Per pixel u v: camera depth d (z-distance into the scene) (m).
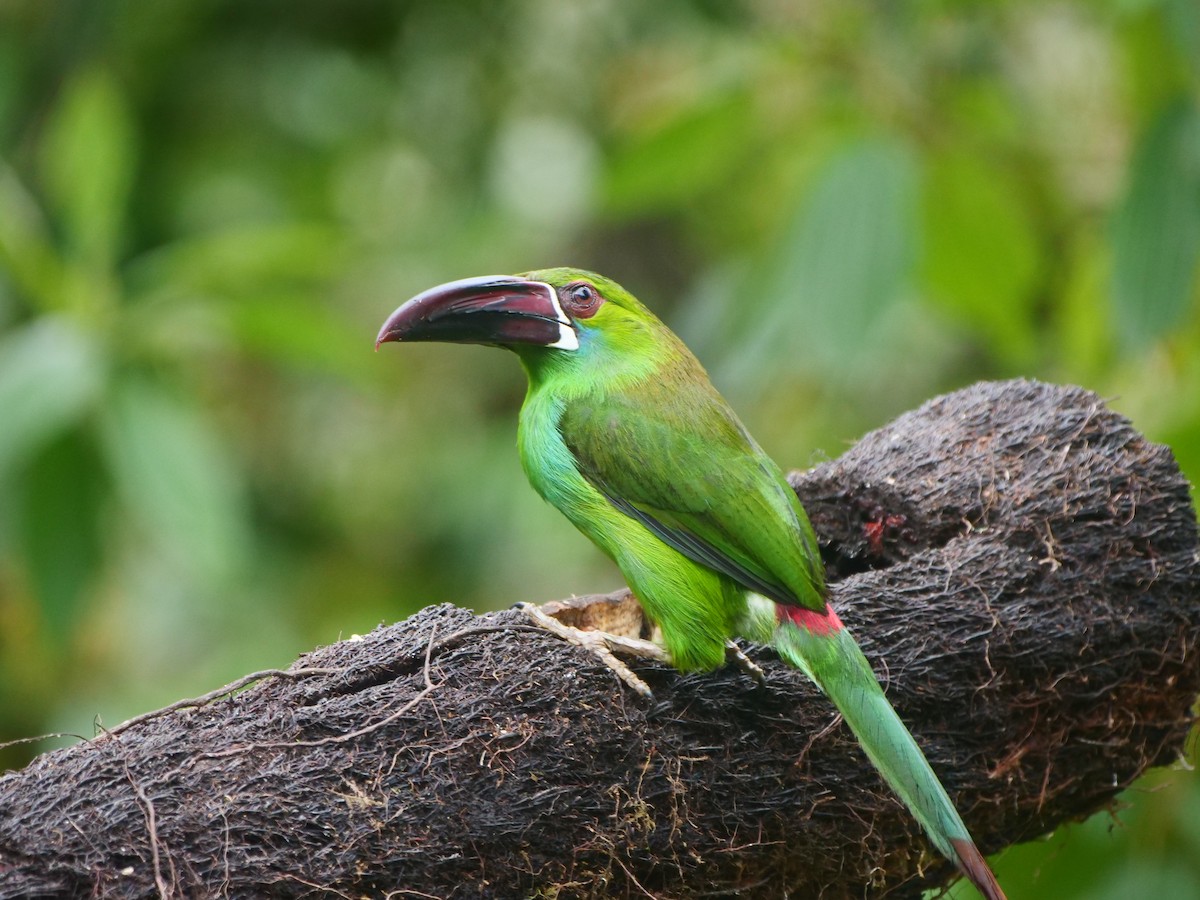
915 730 6.91
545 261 16.48
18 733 13.66
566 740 6.05
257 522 15.33
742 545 6.95
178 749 5.66
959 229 11.52
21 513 11.41
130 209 14.64
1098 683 7.22
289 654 14.11
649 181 11.93
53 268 11.70
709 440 7.29
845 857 6.66
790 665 6.75
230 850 5.44
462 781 5.86
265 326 12.10
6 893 5.20
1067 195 12.60
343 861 5.59
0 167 13.11
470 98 16.20
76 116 11.65
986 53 12.18
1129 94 11.00
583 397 7.54
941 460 8.05
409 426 15.95
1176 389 10.48
